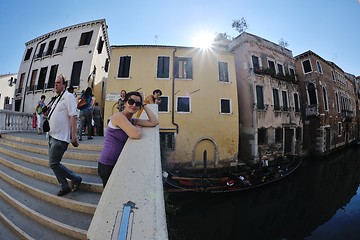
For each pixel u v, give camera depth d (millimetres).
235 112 14352
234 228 8773
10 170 4035
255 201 10852
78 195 2611
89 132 6086
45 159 3910
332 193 12539
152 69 13680
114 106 13047
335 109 23422
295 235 8445
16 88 17625
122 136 2023
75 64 15008
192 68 14117
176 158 13195
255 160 14969
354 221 9406
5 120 7895
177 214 8945
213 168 13625
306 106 20938
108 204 1044
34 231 2236
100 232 879
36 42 17641
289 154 17312
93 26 15695
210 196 9953
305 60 21297
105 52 17828
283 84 17859
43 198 2748
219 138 13867
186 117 13555
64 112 2504
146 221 932
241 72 16812
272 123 16266
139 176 1295
